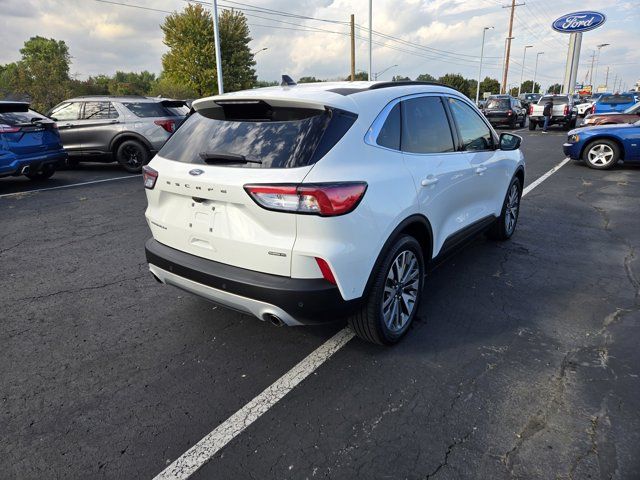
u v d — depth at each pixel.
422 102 3.54
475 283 4.32
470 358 3.08
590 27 41.38
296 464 2.23
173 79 42.66
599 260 4.91
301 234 2.51
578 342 3.27
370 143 2.86
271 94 2.83
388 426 2.47
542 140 17.83
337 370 2.97
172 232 3.04
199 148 2.92
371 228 2.72
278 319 2.65
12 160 8.27
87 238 5.82
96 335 3.45
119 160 10.80
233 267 2.75
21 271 4.71
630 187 8.77
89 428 2.48
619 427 2.41
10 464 2.23
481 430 2.42
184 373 2.96
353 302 2.74
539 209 7.16
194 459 2.26
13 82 24.70
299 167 2.49
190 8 40.72
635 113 12.60
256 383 2.85
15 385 2.85
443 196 3.55
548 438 2.35
